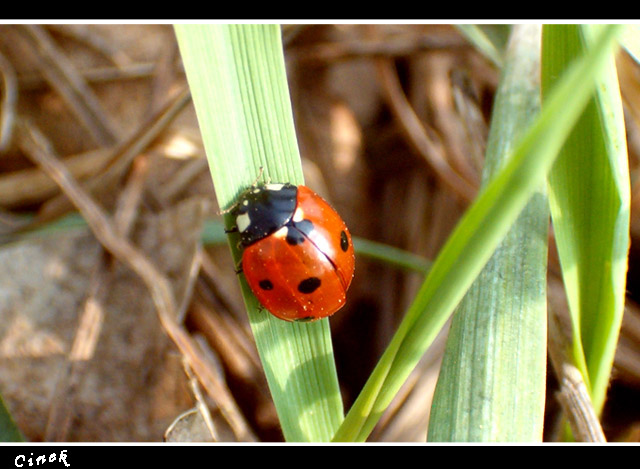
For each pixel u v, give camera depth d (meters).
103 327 0.10
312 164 0.12
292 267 0.09
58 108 0.12
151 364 0.10
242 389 0.11
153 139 0.11
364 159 0.12
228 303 0.11
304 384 0.09
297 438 0.09
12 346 0.10
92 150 0.12
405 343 0.08
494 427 0.09
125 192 0.11
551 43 0.09
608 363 0.09
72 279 0.11
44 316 0.10
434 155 0.12
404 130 0.12
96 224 0.11
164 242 0.11
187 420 0.10
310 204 0.09
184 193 0.11
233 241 0.09
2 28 0.12
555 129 0.08
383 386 0.09
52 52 0.12
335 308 0.09
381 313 0.11
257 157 0.09
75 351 0.10
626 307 0.11
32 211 0.11
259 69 0.09
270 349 0.09
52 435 0.10
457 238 0.08
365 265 0.11
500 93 0.10
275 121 0.09
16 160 0.12
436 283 0.08
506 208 0.08
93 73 0.12
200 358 0.10
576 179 0.09
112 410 0.10
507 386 0.09
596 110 0.09
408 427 0.10
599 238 0.09
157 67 0.12
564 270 0.09
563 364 0.09
